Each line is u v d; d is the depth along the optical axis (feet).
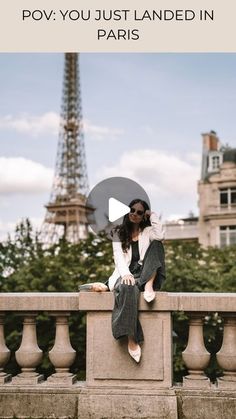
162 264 17.80
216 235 173.99
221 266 74.18
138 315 18.07
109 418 17.79
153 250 17.79
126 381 18.12
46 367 47.16
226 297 17.71
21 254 73.82
